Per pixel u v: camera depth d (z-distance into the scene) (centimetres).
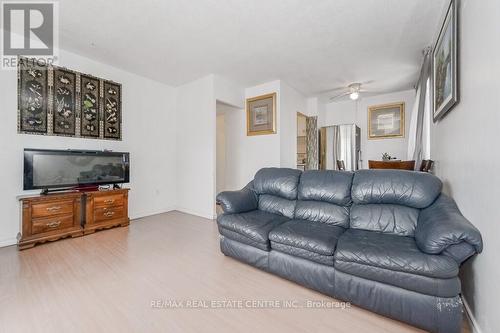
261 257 205
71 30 260
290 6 220
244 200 257
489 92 117
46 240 265
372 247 152
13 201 265
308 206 233
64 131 304
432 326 131
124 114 376
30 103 276
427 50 285
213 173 397
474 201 137
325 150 529
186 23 247
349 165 500
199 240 285
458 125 168
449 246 130
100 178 322
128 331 133
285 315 149
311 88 470
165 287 180
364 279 153
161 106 434
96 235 299
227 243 231
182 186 449
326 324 141
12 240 264
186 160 442
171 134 452
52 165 279
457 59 164
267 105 431
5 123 260
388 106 505
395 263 138
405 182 189
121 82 372
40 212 260
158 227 340
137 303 159
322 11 228
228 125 490
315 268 173
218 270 209
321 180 235
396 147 497
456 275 128
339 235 186
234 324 140
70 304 156
